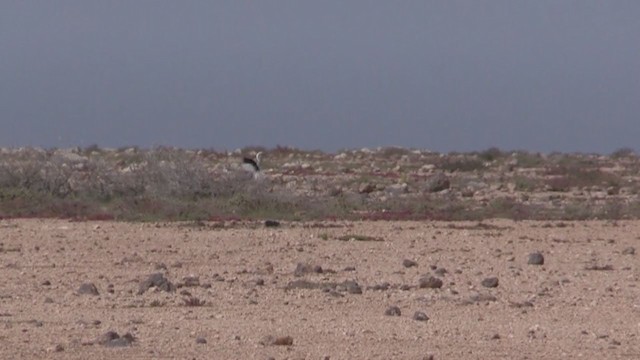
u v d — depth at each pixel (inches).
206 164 6038.4
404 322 2393.0
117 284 2938.0
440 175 7022.6
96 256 3513.8
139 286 2849.4
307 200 5191.9
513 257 3607.3
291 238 4042.8
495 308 2600.9
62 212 4891.7
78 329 2276.1
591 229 4532.5
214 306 2583.7
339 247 3804.1
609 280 3110.2
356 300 2689.5
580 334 2279.8
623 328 2364.7
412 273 3196.4
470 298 2716.5
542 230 4463.6
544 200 5984.3
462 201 5689.0
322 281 2999.5
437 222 4766.2
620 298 2783.0
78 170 5905.5
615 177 7780.5
